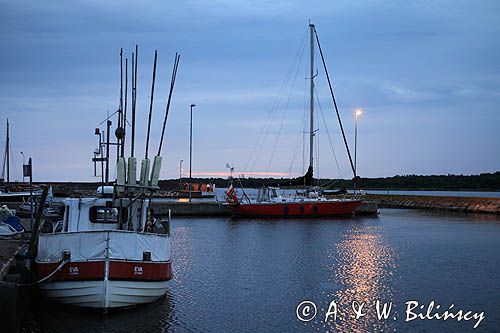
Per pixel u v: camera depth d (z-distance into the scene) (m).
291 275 22.44
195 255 28.03
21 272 16.12
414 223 48.41
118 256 15.08
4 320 12.41
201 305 17.31
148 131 16.98
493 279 21.70
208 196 93.62
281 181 56.47
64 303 15.09
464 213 62.38
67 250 15.06
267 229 42.28
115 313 15.15
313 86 57.62
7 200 55.44
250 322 15.56
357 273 22.94
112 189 17.44
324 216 53.44
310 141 56.78
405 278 21.88
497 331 14.98
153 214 21.45
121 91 17.77
